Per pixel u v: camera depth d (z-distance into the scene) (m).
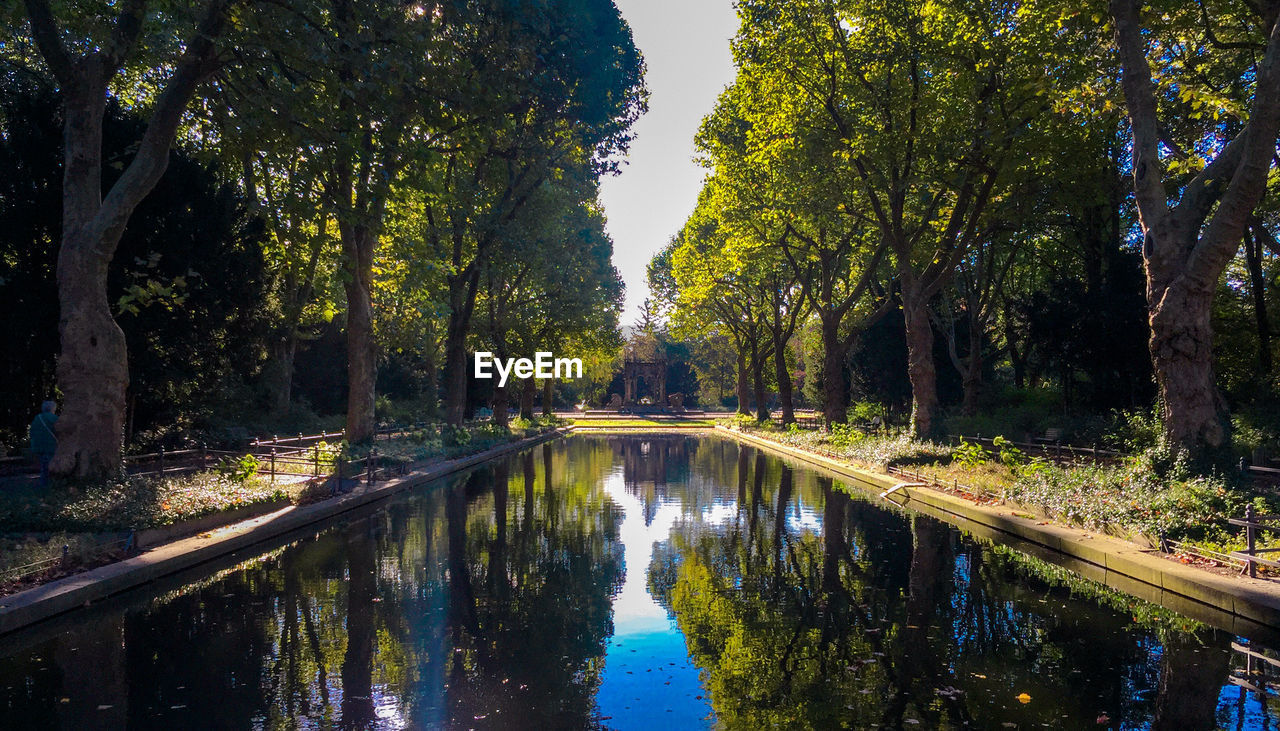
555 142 28.95
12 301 16.55
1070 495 12.77
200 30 13.00
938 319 36.81
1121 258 24.70
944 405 36.41
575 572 10.48
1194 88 15.37
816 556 11.50
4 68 17.69
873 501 18.28
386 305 38.38
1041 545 12.09
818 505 17.62
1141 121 13.10
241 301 20.58
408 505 17.44
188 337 18.73
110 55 12.98
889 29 20.72
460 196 26.19
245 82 14.01
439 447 27.38
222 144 16.89
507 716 5.46
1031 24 18.36
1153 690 5.88
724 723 5.30
